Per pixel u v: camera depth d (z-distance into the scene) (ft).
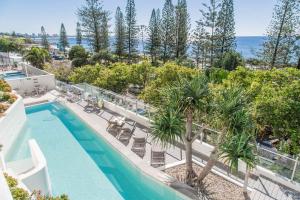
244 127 18.97
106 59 96.02
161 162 24.40
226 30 89.56
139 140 28.17
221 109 19.30
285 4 68.64
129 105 37.76
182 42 102.17
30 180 16.98
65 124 38.73
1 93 35.83
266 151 22.33
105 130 33.30
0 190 7.08
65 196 14.87
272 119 24.49
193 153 26.94
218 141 19.80
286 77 32.24
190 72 44.83
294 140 23.48
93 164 26.73
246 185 19.47
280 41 73.10
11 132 31.27
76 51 100.68
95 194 21.61
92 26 108.99
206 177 22.12
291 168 20.76
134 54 112.57
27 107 45.32
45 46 179.22
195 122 24.57
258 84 32.37
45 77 55.11
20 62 82.02
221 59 88.33
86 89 47.01
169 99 21.36
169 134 20.35
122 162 26.81
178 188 20.35
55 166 26.21
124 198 21.24
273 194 19.72
